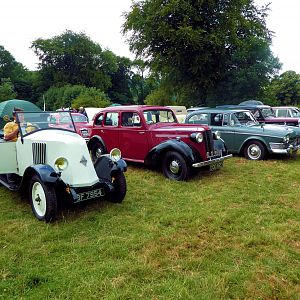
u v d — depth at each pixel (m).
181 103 27.72
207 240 3.98
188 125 7.23
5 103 18.59
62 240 4.02
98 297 2.86
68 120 5.85
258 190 6.07
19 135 5.47
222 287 2.95
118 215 4.82
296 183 6.57
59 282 3.09
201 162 6.62
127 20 24.56
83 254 3.64
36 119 5.58
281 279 3.12
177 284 3.00
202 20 23.12
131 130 7.73
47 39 59.12
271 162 8.64
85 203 5.34
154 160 7.14
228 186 6.38
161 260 3.46
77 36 59.81
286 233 4.11
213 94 25.28
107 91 64.50
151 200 5.57
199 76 24.11
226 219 4.60
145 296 2.86
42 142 4.95
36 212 4.77
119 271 3.24
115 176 5.25
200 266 3.36
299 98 48.66
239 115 9.60
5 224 4.57
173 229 4.30
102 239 4.00
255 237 3.97
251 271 3.24
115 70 63.81
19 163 5.56
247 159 9.11
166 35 22.20
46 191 4.39
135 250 3.74
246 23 23.86
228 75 24.64
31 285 3.06
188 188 6.27
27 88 62.09
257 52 24.59
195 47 21.94
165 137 7.12
